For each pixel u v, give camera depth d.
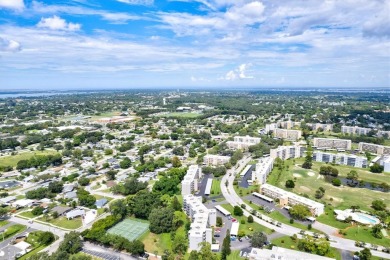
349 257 191.00
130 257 195.88
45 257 180.00
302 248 197.25
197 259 177.62
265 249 187.00
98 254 199.12
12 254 198.00
